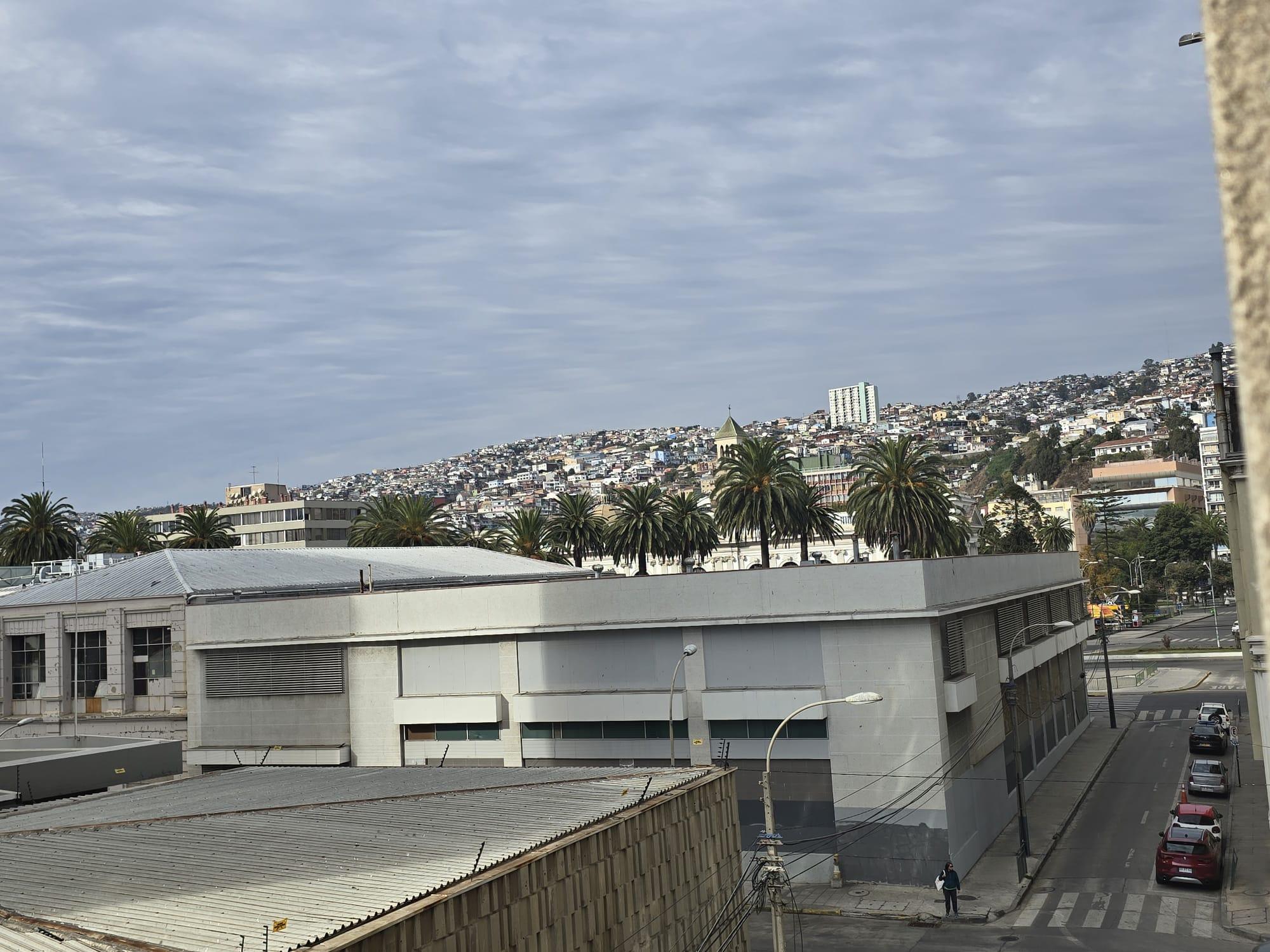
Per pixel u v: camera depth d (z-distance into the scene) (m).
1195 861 39.69
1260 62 1.75
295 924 15.73
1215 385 39.09
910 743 42.50
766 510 94.38
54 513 102.62
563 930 19.86
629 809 23.55
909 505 87.50
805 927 38.28
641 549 105.62
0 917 16.22
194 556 65.44
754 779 44.97
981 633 50.59
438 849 20.22
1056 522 167.38
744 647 45.34
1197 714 80.50
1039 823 51.66
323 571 68.75
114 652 58.78
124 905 16.94
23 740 48.53
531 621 48.53
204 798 27.95
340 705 52.28
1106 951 33.59
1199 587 183.25
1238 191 1.76
